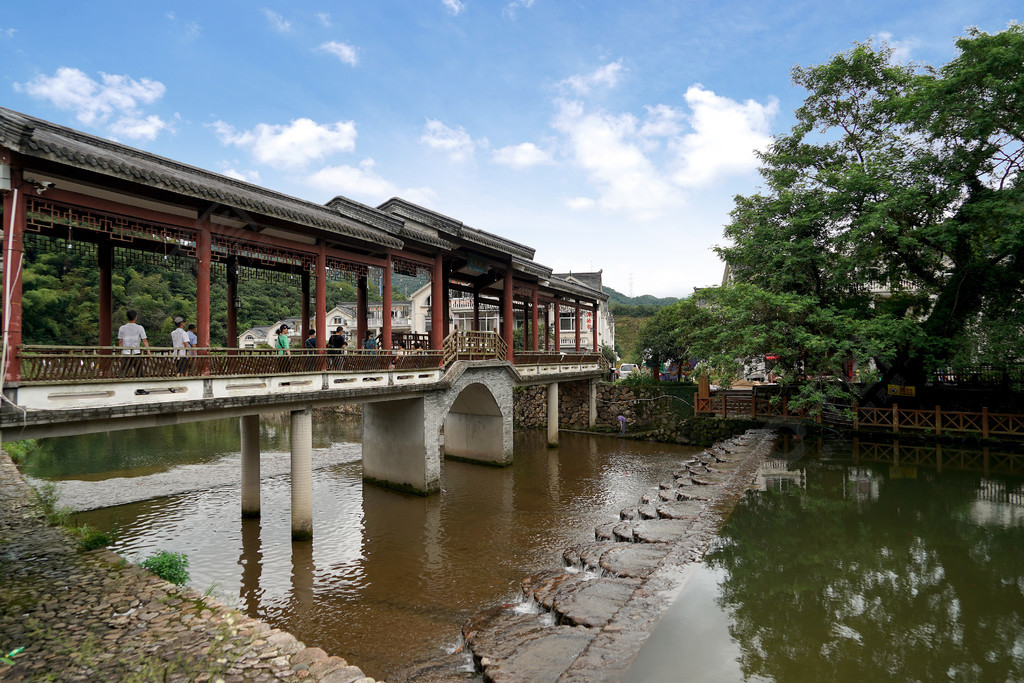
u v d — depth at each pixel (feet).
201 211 31.55
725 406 80.89
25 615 22.35
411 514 47.60
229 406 32.71
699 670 21.65
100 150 29.22
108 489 54.13
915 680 21.40
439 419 54.39
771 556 34.63
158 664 18.65
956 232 57.57
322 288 41.16
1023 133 54.80
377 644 26.50
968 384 72.95
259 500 45.03
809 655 23.04
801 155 71.00
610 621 25.81
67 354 25.04
